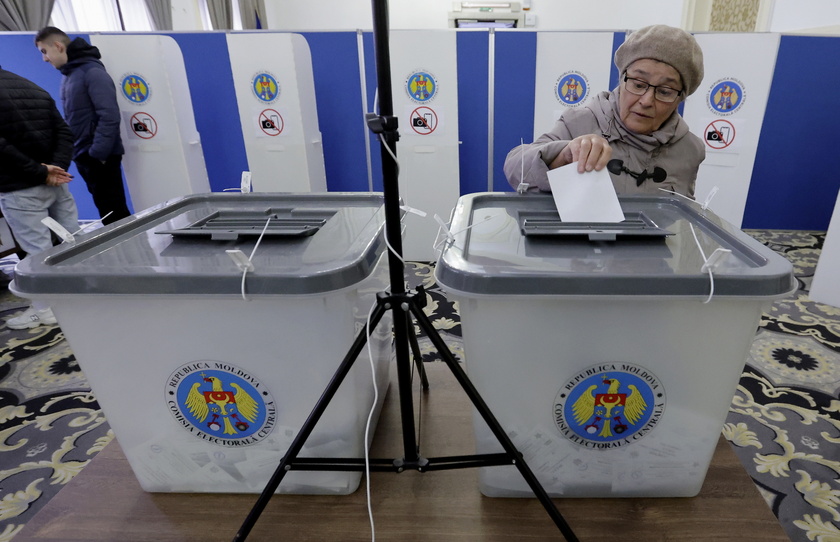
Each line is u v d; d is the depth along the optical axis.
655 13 5.11
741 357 0.59
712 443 0.65
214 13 5.67
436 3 6.54
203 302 0.59
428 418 0.86
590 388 0.62
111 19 4.33
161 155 2.95
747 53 2.80
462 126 3.15
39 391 1.83
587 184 0.79
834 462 1.39
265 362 0.63
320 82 3.12
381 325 0.84
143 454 0.71
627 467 0.67
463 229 0.69
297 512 0.69
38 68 3.12
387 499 0.70
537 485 0.61
